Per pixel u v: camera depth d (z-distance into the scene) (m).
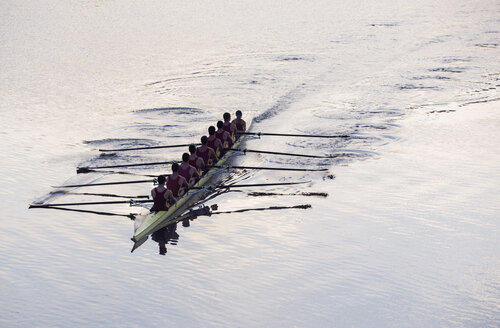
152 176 32.00
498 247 23.78
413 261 22.92
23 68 60.22
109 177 32.25
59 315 19.94
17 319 19.72
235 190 30.28
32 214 27.44
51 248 24.31
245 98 49.34
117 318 19.78
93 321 19.61
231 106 47.06
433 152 35.06
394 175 31.67
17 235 25.33
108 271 22.61
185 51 69.31
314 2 112.06
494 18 89.50
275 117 43.94
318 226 26.00
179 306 20.41
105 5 105.50
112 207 28.39
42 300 20.77
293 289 21.27
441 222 26.00
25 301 20.70
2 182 31.22
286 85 53.56
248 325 19.36
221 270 22.58
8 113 44.50
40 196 29.66
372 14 97.50
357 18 93.44
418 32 79.94
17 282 21.80
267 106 46.91
